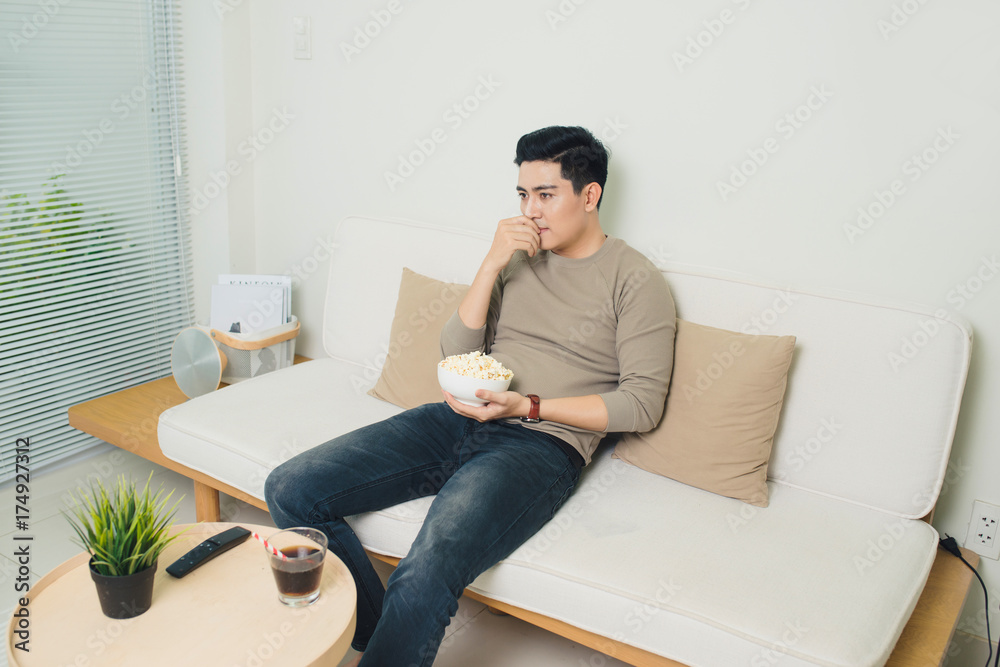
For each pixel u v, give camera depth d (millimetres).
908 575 1393
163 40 2395
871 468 1587
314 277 2615
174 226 2543
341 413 1921
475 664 1632
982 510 1712
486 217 2244
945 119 1594
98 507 1143
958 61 1557
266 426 1828
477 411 1569
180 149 2510
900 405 1555
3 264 2023
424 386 1922
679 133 1893
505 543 1411
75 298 2238
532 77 2062
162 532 1213
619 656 1370
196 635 1100
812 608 1266
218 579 1228
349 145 2430
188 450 1826
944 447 1534
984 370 1653
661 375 1625
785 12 1707
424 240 2135
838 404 1609
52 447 2260
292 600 1172
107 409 2184
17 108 2004
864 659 1166
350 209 2488
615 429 1586
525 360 1719
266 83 2523
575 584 1345
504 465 1501
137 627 1107
